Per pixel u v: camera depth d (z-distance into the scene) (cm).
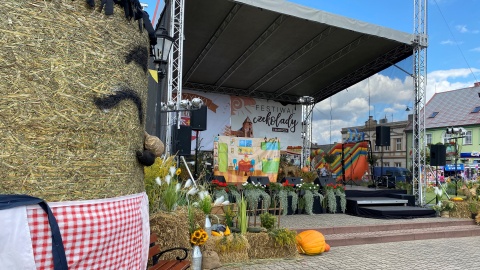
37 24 178
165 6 927
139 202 232
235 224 648
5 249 159
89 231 185
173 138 884
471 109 3127
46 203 172
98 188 195
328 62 1398
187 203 575
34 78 176
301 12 964
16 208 164
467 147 3030
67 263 177
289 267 546
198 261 479
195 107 809
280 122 1816
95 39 197
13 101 171
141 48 227
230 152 1172
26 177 172
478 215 966
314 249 623
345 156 1593
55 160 180
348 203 1035
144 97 236
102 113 197
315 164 1786
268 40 1236
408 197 1118
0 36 169
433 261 623
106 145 200
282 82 1639
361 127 1529
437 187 1132
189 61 1444
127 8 211
